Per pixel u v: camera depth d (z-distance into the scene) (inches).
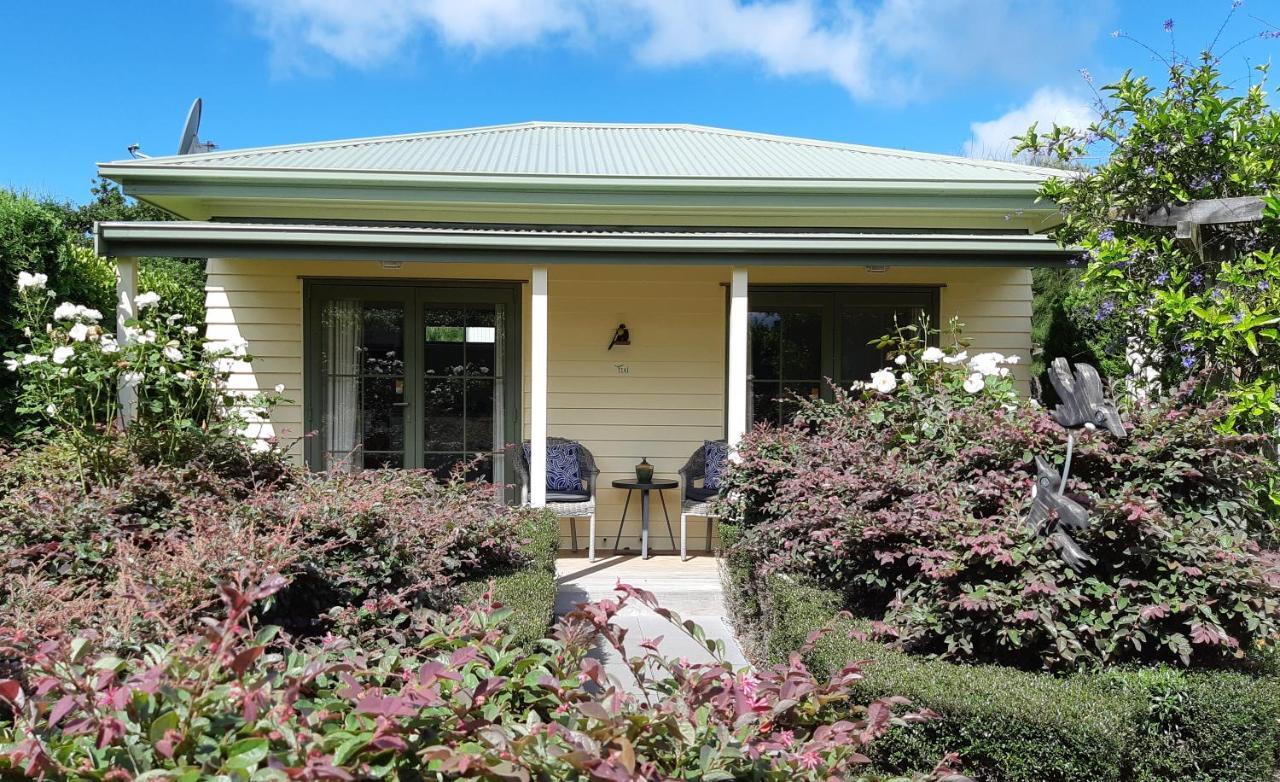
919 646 136.7
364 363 290.4
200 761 58.3
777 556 171.3
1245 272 176.7
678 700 73.2
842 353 298.2
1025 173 298.5
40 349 213.9
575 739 63.1
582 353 295.1
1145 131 197.2
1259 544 160.1
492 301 293.7
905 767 113.3
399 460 291.4
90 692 61.0
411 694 64.4
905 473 153.3
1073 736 106.0
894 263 246.4
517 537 193.5
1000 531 132.4
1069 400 143.9
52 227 295.4
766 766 67.6
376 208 292.2
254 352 285.4
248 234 235.1
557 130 396.5
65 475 191.9
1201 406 177.9
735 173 291.0
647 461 296.0
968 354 296.8
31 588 116.0
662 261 243.8
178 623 108.3
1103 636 131.0
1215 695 119.7
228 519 149.9
